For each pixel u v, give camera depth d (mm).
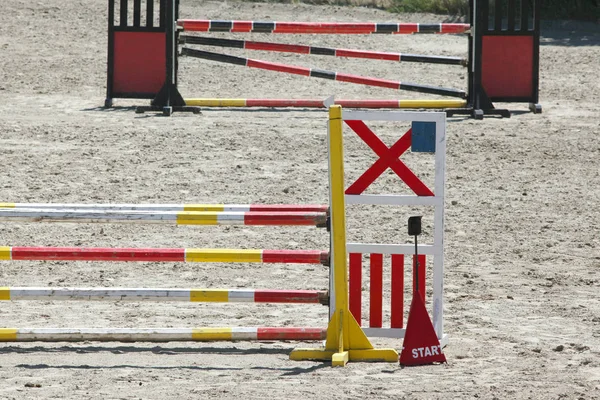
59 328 21438
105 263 29781
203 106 55281
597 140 48125
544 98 60156
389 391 18312
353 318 21156
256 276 28484
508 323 23859
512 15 54594
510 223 34594
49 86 60625
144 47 54875
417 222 20766
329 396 17984
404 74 68312
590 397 17812
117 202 36156
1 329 21328
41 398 17812
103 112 53625
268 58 73188
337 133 20797
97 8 86312
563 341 22203
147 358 21109
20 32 75688
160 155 43844
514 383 18781
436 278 21875
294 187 38875
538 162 43844
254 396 18016
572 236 33125
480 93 53844
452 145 46656
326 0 94125
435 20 89438
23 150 44031
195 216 21672
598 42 82062
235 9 89375
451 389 18391
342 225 20891
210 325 23625
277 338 21312
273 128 50094
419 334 20500
